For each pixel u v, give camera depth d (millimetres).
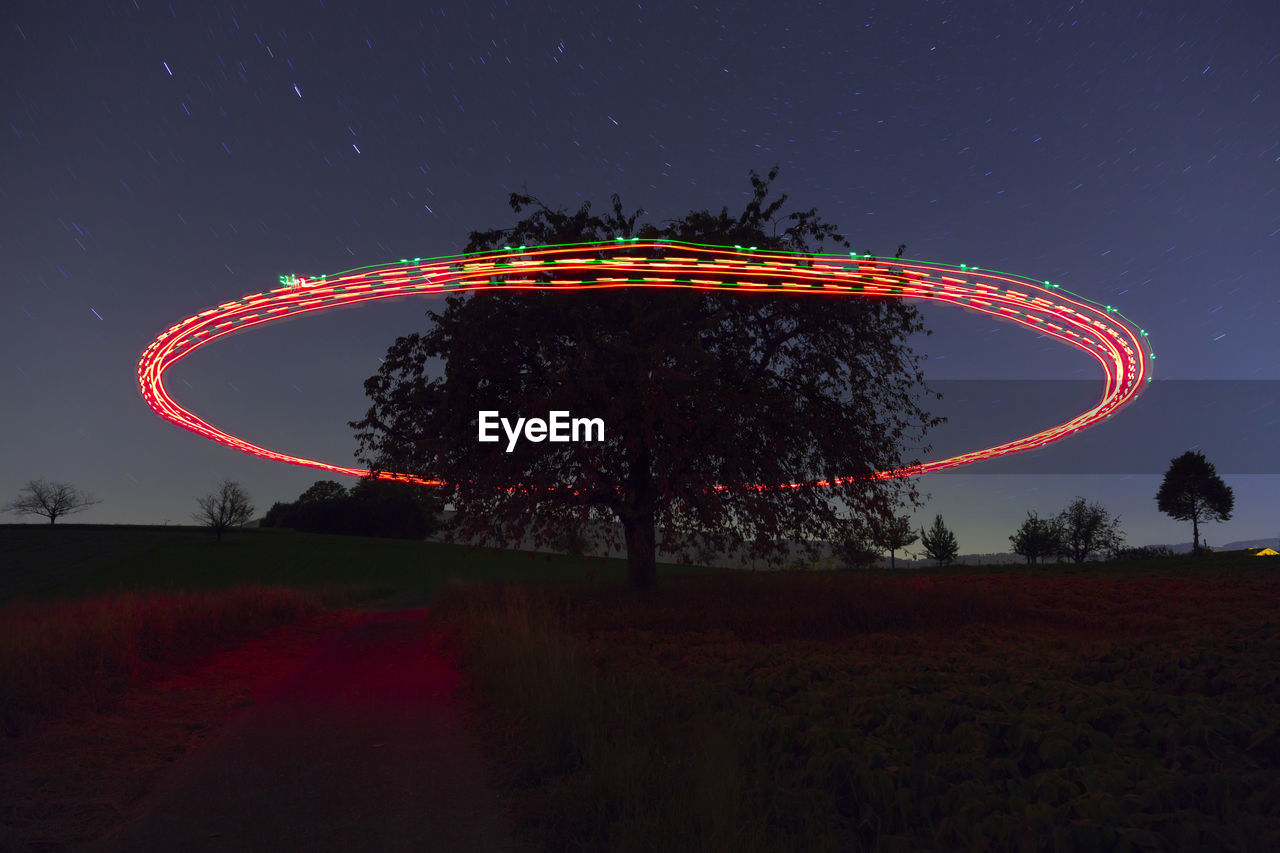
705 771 4926
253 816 5051
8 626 11914
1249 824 3961
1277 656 8180
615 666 9312
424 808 5195
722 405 16047
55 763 6223
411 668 11461
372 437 19406
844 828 4363
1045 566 36969
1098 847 3803
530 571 59531
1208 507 59750
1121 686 7434
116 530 86562
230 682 10344
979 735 5496
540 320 16984
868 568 29078
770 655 10180
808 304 18297
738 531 17922
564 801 4984
